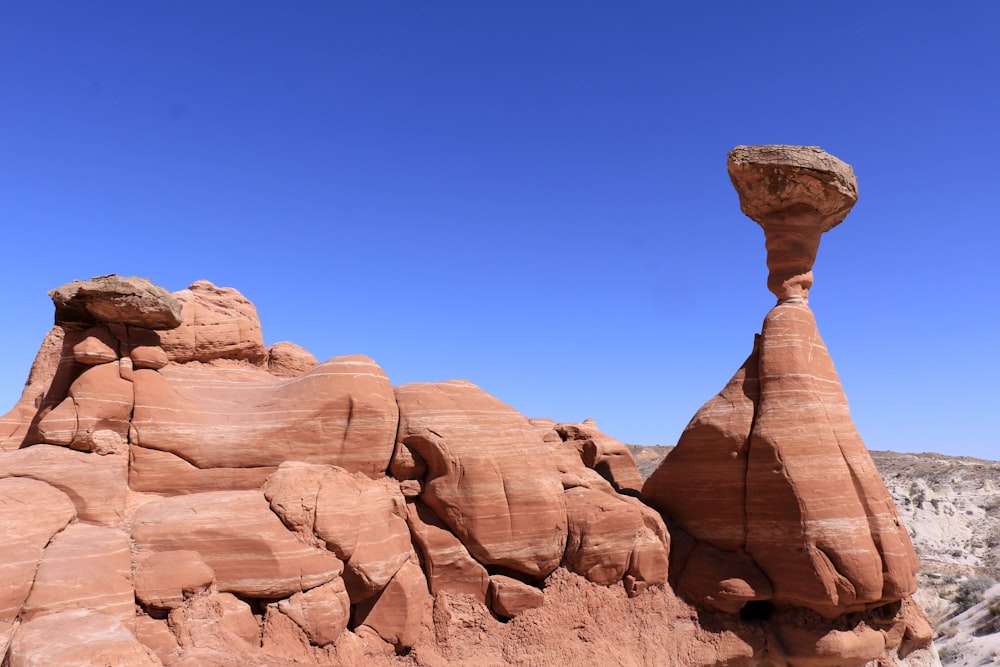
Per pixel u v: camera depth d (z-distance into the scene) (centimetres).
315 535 1373
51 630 1013
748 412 1788
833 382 1838
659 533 1745
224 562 1279
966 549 4350
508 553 1562
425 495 1575
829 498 1667
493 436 1622
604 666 1559
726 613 1709
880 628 1731
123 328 1480
